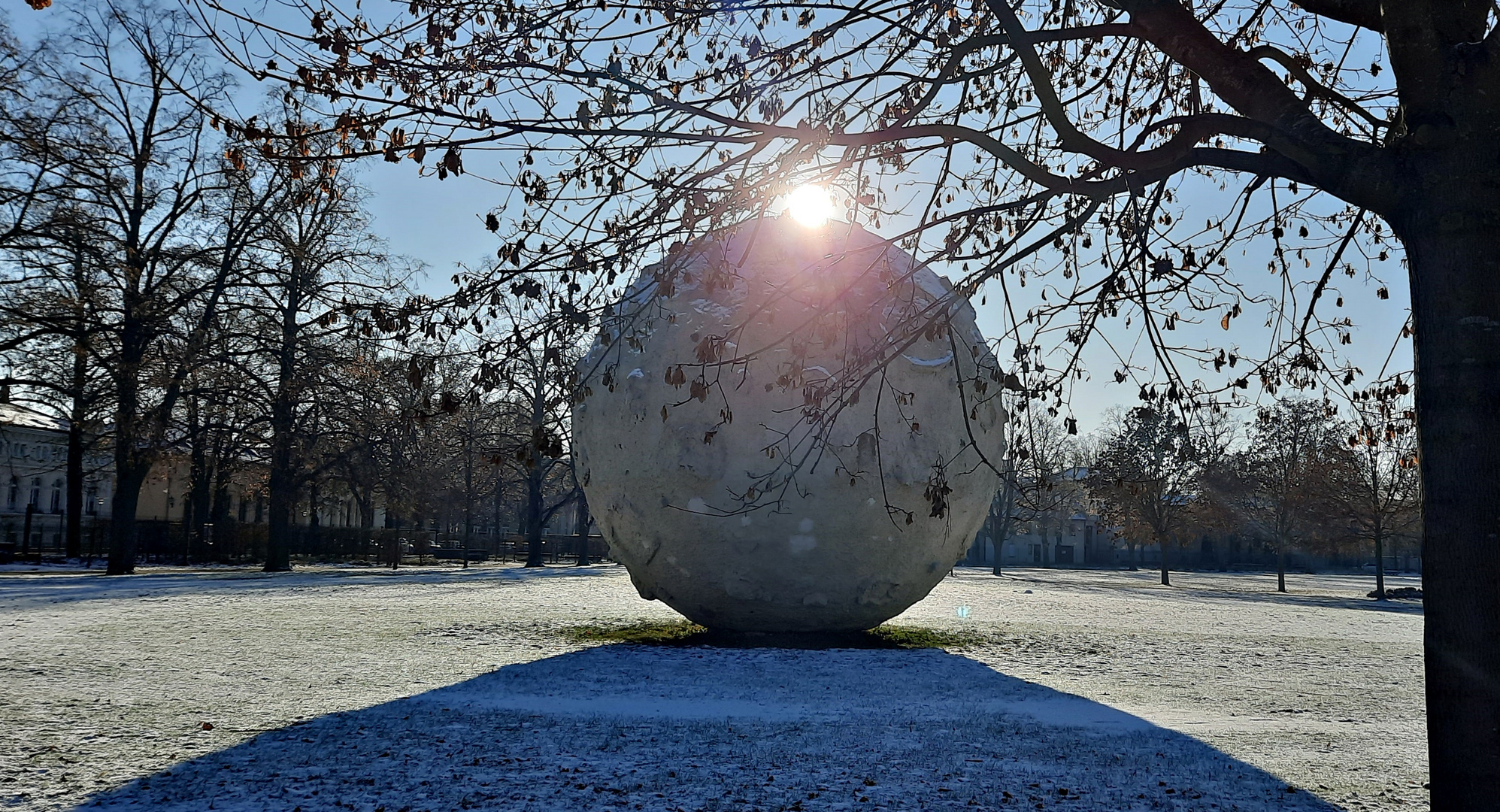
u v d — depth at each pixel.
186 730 7.96
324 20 5.83
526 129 5.77
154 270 31.50
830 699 9.98
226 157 6.03
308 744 7.52
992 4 5.65
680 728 8.44
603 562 63.41
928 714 9.27
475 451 47.03
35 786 6.23
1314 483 38.88
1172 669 12.89
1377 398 7.71
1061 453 54.91
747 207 6.18
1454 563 4.58
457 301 5.98
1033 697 10.37
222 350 31.03
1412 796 6.48
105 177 28.09
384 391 31.69
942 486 6.64
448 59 6.08
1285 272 7.37
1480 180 4.73
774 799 6.17
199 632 14.44
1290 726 9.03
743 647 13.59
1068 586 39.03
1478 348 4.63
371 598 21.48
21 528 65.12
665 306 12.88
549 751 7.43
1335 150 5.07
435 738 7.80
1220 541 84.69
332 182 6.11
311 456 35.72
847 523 12.38
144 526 41.12
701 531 12.55
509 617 17.73
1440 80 4.86
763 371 12.24
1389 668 13.58
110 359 30.09
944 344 12.90
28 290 27.83
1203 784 6.73
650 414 12.58
